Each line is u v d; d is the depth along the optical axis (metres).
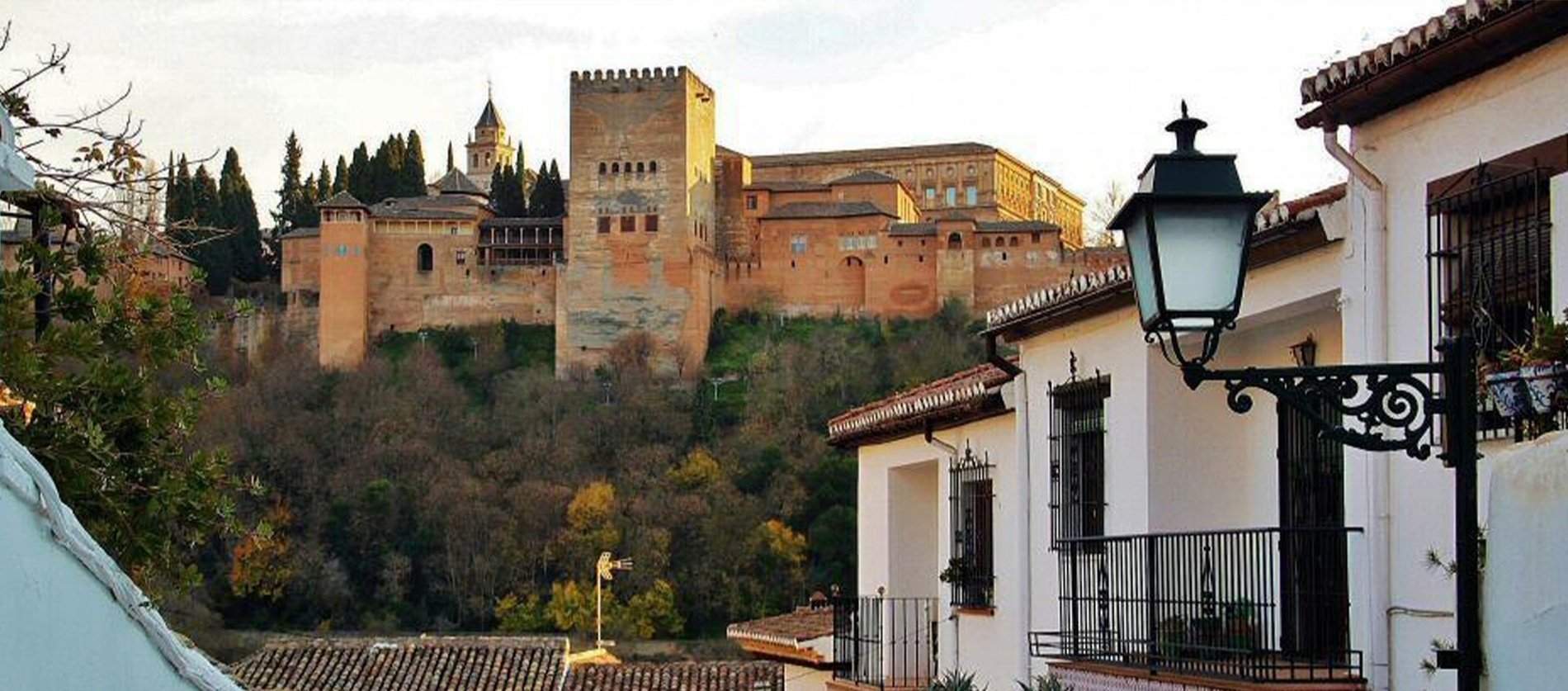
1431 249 9.03
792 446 96.88
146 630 4.98
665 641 79.81
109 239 8.54
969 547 15.96
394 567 85.38
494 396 115.44
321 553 83.00
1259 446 11.62
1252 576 10.71
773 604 83.50
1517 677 6.64
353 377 110.06
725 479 92.81
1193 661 10.58
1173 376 12.02
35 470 4.50
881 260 127.00
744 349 125.75
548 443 103.25
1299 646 10.51
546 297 128.50
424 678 27.11
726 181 134.38
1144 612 11.68
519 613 80.94
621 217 126.19
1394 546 9.42
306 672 27.34
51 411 7.36
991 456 15.47
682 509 87.62
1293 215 10.02
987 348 14.74
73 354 7.53
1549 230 8.30
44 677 4.49
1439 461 8.97
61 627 4.58
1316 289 10.23
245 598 69.69
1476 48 8.47
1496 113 8.62
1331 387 6.19
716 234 133.50
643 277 125.44
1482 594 7.11
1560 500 6.35
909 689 17.16
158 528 7.74
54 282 8.49
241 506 81.94
